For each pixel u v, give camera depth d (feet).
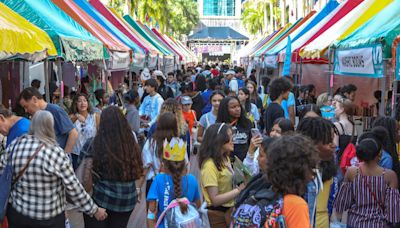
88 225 15.81
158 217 14.65
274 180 9.02
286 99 26.40
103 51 34.35
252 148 15.94
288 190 8.94
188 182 14.84
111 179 15.62
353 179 14.70
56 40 23.79
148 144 19.22
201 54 315.58
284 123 16.69
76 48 26.02
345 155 19.71
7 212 13.74
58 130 20.48
